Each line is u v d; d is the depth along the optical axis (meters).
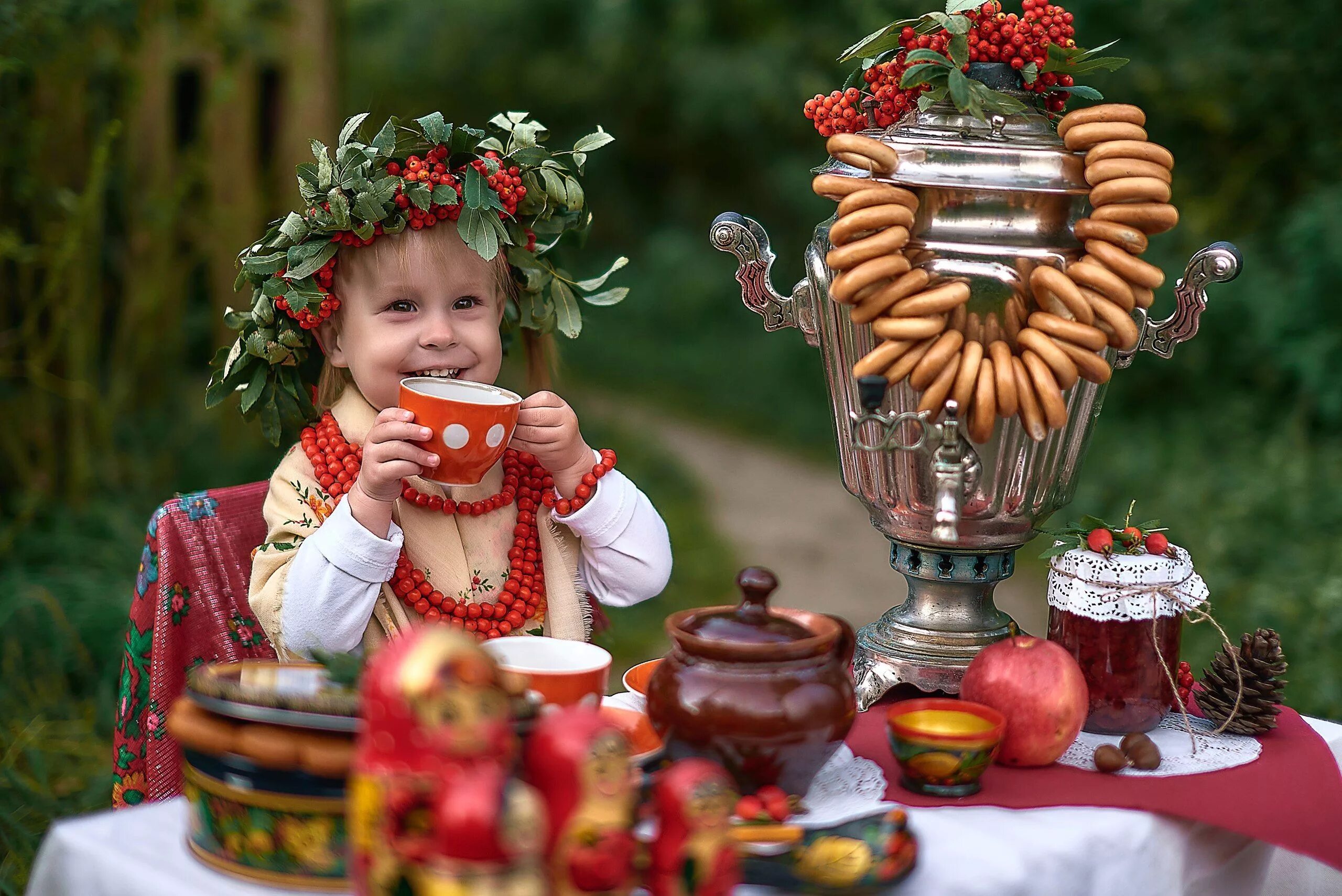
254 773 0.93
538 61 9.49
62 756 2.55
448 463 1.32
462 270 1.46
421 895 0.74
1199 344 5.34
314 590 1.34
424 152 1.47
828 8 8.60
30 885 1.06
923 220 1.29
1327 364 4.71
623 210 9.79
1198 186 5.60
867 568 5.01
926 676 1.35
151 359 3.93
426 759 0.76
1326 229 4.80
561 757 0.78
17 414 3.33
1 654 2.79
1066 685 1.17
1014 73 1.37
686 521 5.53
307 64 4.11
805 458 6.81
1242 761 1.23
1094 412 1.35
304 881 0.94
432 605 1.46
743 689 1.03
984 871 0.99
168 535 1.53
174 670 1.54
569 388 7.81
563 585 1.52
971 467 1.28
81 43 3.27
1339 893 1.48
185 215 3.96
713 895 0.83
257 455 3.91
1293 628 3.32
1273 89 5.29
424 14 9.57
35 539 3.16
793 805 1.08
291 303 1.43
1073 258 1.28
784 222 9.17
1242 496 4.24
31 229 3.29
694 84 8.66
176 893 0.94
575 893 0.78
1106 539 1.31
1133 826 1.10
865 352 1.32
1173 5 5.38
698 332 8.79
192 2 3.69
